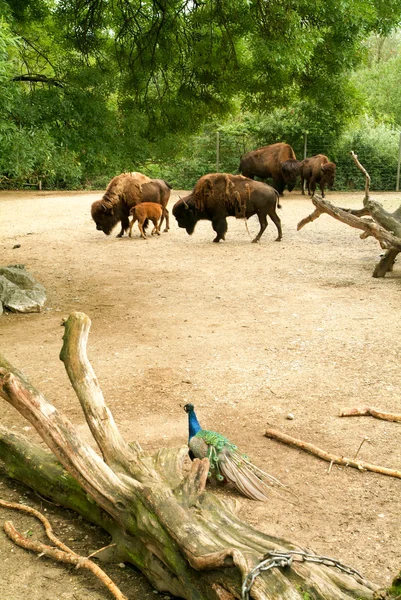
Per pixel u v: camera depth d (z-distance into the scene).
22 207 22.61
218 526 3.39
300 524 4.02
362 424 5.50
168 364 7.07
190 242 15.44
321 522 4.05
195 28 14.34
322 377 6.59
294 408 5.84
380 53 47.28
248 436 5.29
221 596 2.96
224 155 30.98
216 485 4.56
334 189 29.66
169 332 8.30
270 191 15.05
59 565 3.64
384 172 29.70
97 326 8.65
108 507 3.66
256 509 4.20
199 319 8.88
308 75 23.30
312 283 10.90
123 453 4.14
